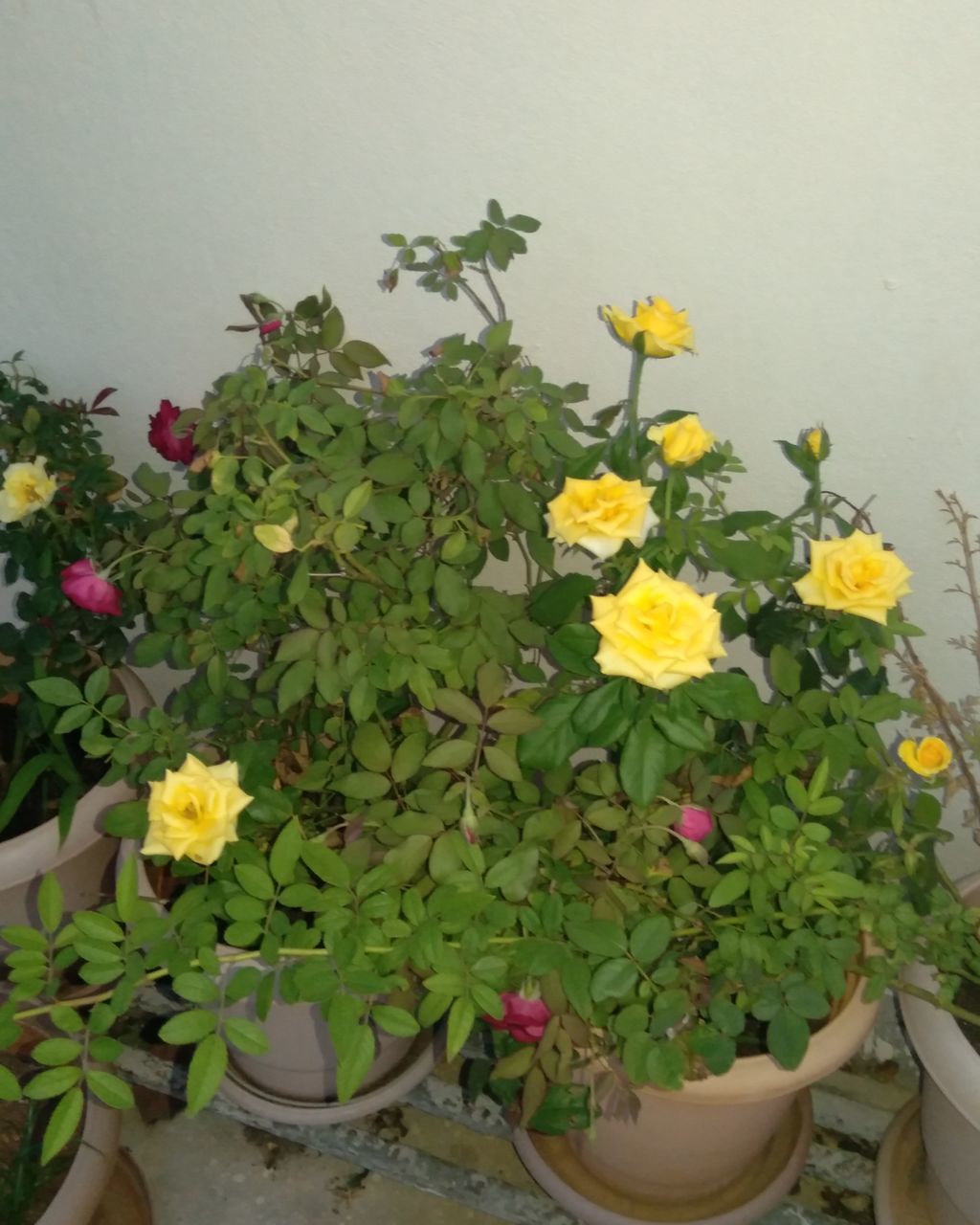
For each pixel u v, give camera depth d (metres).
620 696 0.84
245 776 0.96
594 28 0.89
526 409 0.91
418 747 0.92
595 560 1.22
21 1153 1.05
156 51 1.00
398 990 0.85
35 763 1.16
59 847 1.13
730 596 0.97
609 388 1.12
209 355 1.23
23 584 1.45
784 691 0.97
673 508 0.93
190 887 0.88
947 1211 1.10
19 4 1.00
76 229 1.15
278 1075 1.20
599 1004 0.87
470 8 0.90
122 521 1.18
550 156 0.98
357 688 0.89
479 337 1.12
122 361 1.26
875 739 0.95
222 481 0.90
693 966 0.95
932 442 1.05
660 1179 1.11
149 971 0.94
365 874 0.85
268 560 0.89
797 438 1.09
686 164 0.95
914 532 1.13
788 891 0.89
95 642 1.24
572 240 1.02
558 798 1.01
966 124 0.86
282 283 1.14
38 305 1.23
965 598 1.15
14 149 1.11
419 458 0.97
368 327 1.15
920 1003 0.99
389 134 1.00
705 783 1.01
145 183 1.10
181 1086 1.31
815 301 0.99
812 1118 1.22
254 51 0.98
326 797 1.09
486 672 0.91
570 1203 1.15
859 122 0.88
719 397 1.09
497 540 1.05
